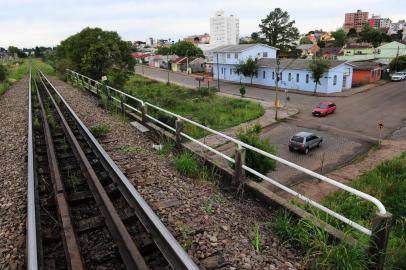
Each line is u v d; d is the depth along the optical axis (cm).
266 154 482
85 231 434
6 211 516
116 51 2945
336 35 12144
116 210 489
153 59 9794
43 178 613
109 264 375
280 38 8712
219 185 604
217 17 18600
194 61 8019
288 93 4409
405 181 1241
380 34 10956
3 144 931
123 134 946
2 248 419
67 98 1722
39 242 397
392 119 2862
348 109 3334
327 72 4172
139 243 396
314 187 1506
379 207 341
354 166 1808
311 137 2103
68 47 3988
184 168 648
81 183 593
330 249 375
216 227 445
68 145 853
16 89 2577
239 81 5738
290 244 421
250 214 498
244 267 366
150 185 584
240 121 2756
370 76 4984
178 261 351
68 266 361
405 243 552
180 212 484
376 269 354
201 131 1955
